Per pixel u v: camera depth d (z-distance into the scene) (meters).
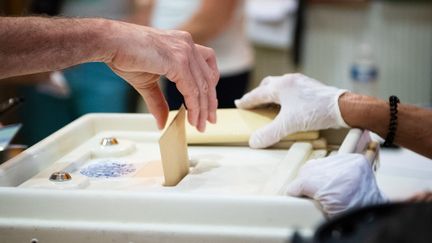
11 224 0.76
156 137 1.08
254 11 2.91
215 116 0.97
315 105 0.98
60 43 0.83
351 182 0.75
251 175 0.90
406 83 2.97
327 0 2.88
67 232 0.75
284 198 0.73
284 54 3.03
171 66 0.88
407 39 2.89
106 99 2.42
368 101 1.00
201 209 0.73
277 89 1.02
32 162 0.93
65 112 2.53
